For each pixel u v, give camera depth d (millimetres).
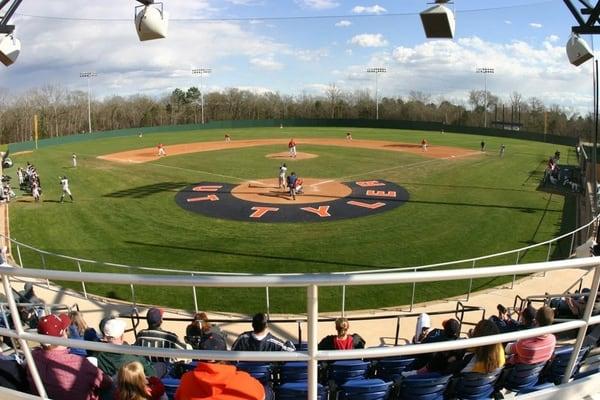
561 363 5180
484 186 36656
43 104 109938
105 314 12914
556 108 107750
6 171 45438
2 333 3656
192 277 3168
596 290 3635
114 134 79188
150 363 5613
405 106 125375
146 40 10016
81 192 34750
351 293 16250
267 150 57344
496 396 4582
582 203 31344
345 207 29484
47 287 14742
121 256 21328
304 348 6754
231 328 11531
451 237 23812
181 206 29969
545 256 21469
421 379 4715
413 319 12297
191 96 138375
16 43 12898
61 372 4066
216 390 3238
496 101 118312
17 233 25156
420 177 40219
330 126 96375
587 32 10461
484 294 14383
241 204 30203
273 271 19297
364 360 6488
